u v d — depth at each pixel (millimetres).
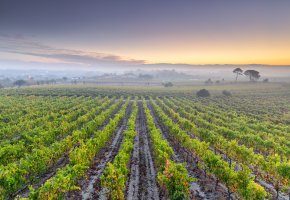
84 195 20922
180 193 18391
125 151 27078
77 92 126188
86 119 50938
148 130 45812
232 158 31219
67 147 30250
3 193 18484
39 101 81438
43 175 24953
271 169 23641
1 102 75812
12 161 26391
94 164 28172
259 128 47031
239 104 96188
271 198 21594
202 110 72750
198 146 28047
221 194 21750
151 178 24703
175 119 58812
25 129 42844
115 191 18984
